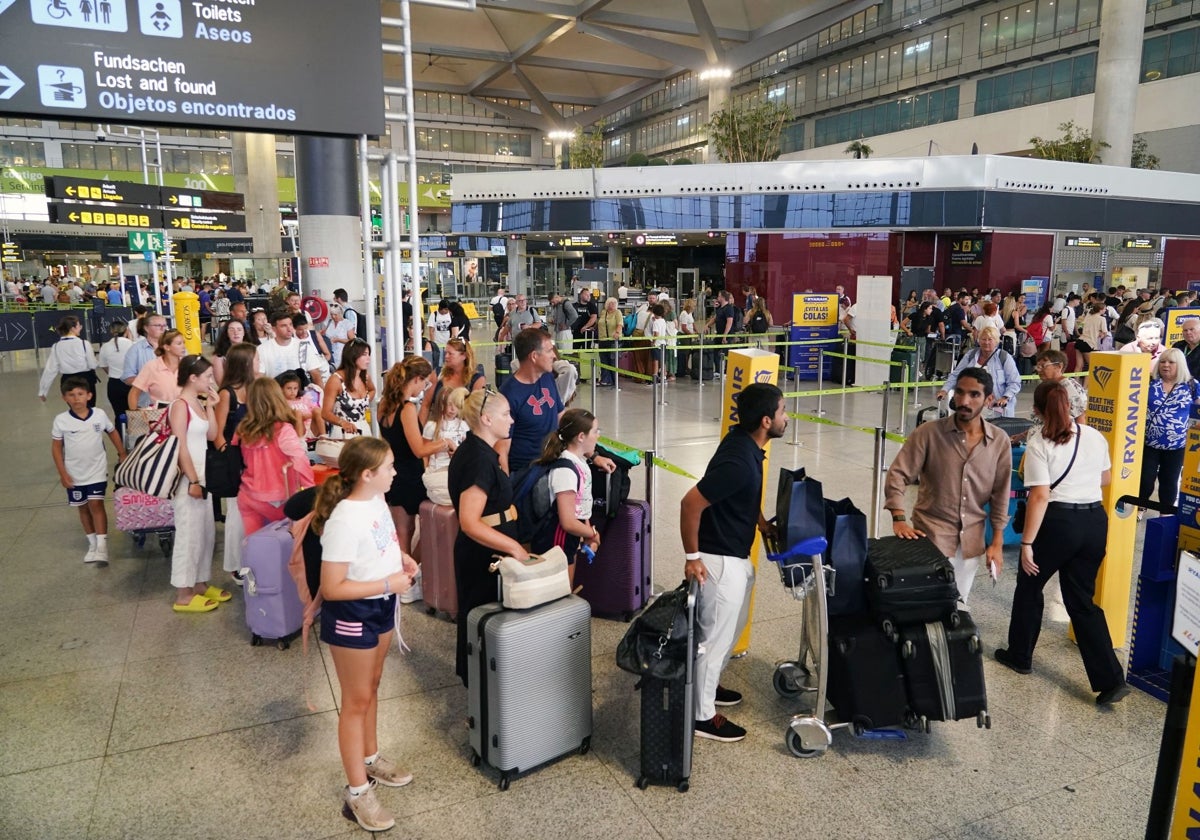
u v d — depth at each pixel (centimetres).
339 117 527
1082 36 3684
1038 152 3297
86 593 537
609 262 2750
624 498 488
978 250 2030
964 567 405
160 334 805
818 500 344
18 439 1052
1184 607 276
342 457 298
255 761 351
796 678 405
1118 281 2220
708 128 3491
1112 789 330
